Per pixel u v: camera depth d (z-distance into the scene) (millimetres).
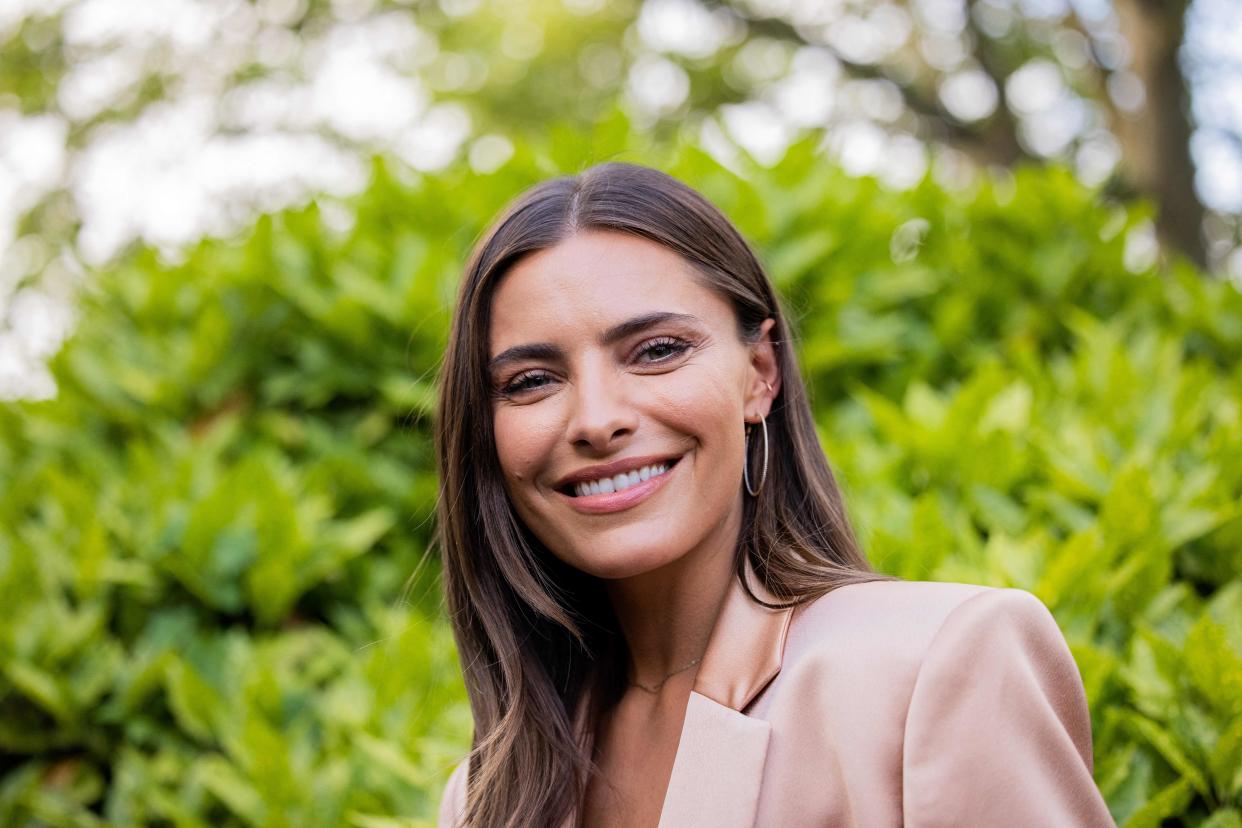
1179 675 2012
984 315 3650
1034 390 3109
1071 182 3709
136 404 3672
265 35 9492
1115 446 2703
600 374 1721
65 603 3273
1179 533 2350
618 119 3744
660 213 1778
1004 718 1496
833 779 1572
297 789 2561
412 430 3576
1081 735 1598
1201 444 2744
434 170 3836
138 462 3375
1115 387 2904
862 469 2775
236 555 3143
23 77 9109
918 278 3498
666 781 1851
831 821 1562
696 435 1731
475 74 12844
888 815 1508
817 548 1912
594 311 1725
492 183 3697
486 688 2062
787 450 1947
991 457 2664
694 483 1742
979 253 3705
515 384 1789
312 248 3670
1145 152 7453
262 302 3664
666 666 1927
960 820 1453
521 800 1917
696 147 3553
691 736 1671
